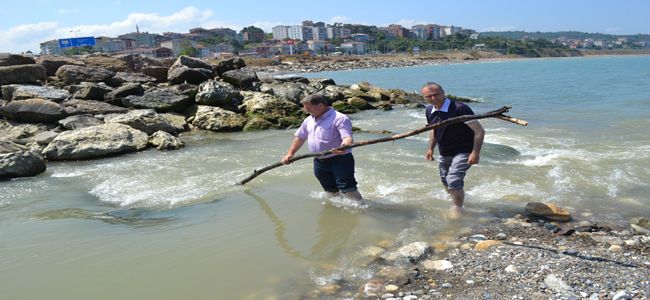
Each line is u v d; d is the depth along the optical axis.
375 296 3.95
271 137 12.33
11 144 9.35
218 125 13.41
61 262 4.69
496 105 20.56
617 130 12.28
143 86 17.11
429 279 4.25
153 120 12.48
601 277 4.16
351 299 3.91
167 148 10.72
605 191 6.84
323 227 5.55
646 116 14.80
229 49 168.88
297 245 5.04
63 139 10.02
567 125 13.50
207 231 5.48
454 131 5.82
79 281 4.28
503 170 8.08
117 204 6.62
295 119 14.70
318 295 3.98
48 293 4.07
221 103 15.26
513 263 4.52
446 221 5.72
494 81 40.91
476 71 70.19
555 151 9.58
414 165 8.54
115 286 4.18
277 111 15.06
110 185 7.59
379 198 6.61
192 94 15.23
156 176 8.11
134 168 8.79
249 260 4.68
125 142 10.48
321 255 4.79
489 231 5.41
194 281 4.25
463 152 5.81
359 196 6.29
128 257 4.78
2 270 4.53
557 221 5.70
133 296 4.00
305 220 5.79
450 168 5.86
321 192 6.89
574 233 5.30
